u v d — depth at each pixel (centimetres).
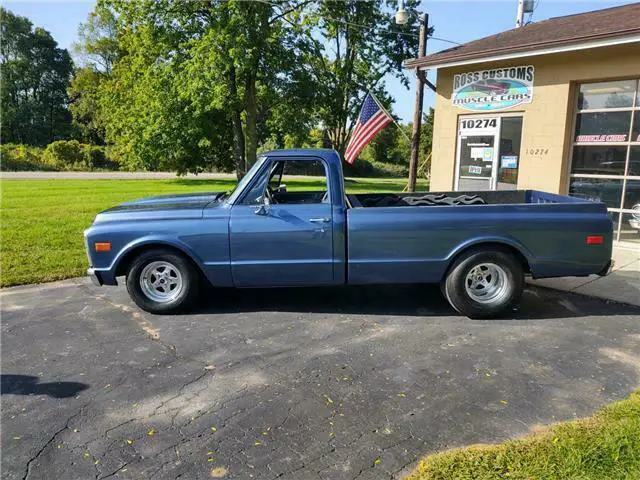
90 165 4434
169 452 289
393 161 5444
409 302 571
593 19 965
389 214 511
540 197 646
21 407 342
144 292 534
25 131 6525
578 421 312
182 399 350
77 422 322
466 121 1001
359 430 309
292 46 2617
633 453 276
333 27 3016
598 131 842
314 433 306
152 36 2466
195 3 2431
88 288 643
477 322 506
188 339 463
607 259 521
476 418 321
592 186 861
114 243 518
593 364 402
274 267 518
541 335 467
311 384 371
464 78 985
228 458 283
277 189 605
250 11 2336
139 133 2800
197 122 2634
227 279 525
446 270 517
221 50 2275
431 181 1074
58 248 862
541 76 874
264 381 376
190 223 516
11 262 760
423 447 290
